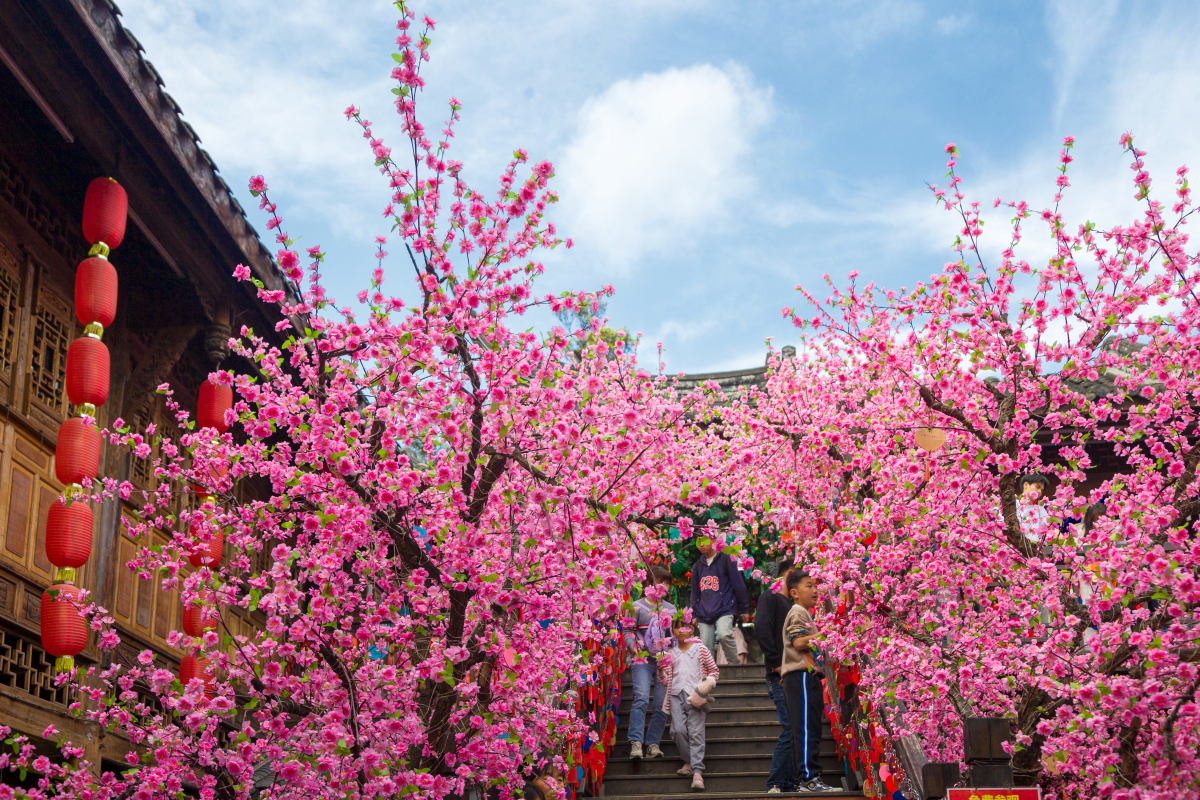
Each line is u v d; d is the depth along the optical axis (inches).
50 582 290.8
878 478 314.0
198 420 336.5
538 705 245.1
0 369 280.4
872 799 293.7
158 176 311.1
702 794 317.1
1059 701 212.5
